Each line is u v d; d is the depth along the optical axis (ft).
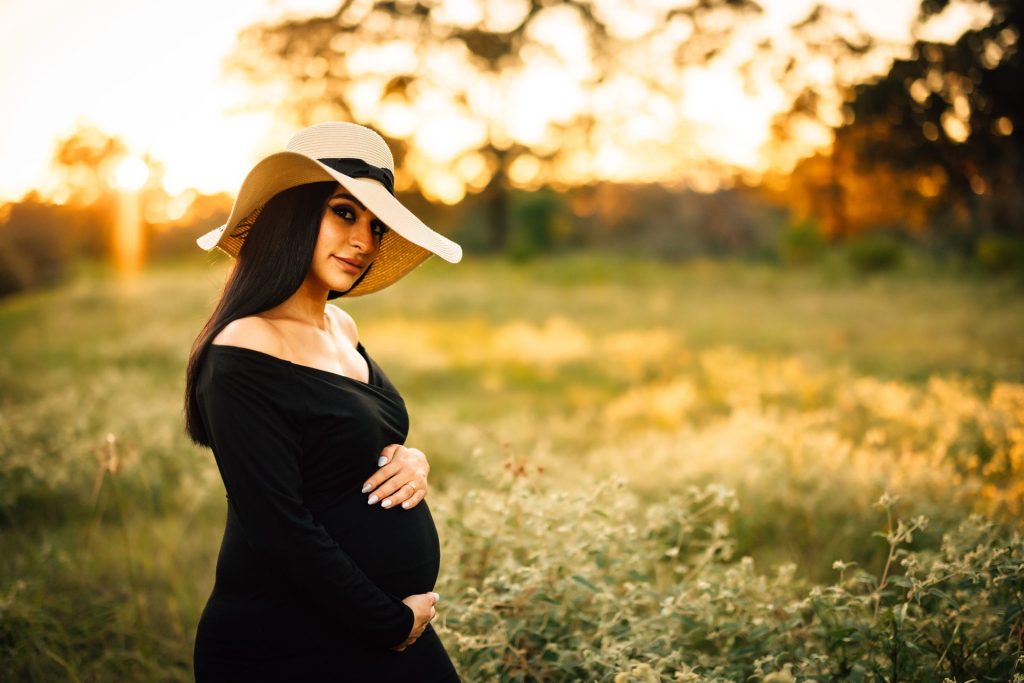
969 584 8.39
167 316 52.29
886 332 43.98
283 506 5.29
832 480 14.21
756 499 14.26
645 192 119.96
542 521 8.95
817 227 91.04
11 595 9.94
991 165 73.87
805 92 87.40
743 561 8.88
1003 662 7.63
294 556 5.31
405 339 44.91
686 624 8.40
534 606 8.36
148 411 20.75
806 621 9.77
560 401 30.22
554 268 92.02
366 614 5.54
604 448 19.94
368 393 6.01
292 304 6.09
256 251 5.78
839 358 35.86
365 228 6.00
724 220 114.21
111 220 92.58
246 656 5.70
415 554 6.14
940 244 89.51
